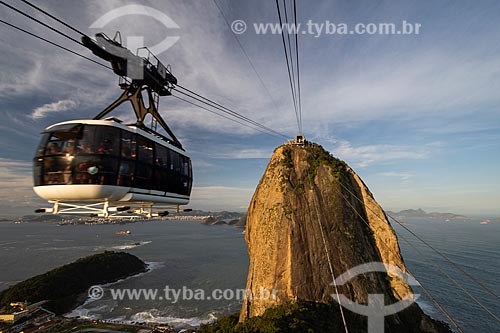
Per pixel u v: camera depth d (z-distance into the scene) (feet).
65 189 46.68
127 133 53.88
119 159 50.70
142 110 64.64
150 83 65.36
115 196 51.26
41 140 49.06
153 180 59.36
